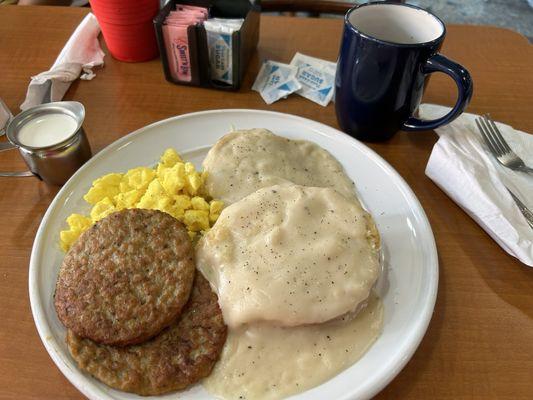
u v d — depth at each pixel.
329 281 0.28
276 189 0.32
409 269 0.31
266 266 0.28
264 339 0.28
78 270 0.28
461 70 0.34
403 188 0.35
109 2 0.42
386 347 0.27
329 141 0.39
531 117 0.43
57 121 0.37
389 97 0.37
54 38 0.51
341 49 0.37
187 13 0.44
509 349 0.28
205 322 0.28
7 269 0.31
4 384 0.26
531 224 0.32
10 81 0.45
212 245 0.30
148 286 0.27
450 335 0.29
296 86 0.45
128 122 0.42
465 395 0.26
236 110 0.41
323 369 0.26
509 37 0.52
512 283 0.31
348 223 0.30
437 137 0.42
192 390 0.26
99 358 0.26
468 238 0.34
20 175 0.36
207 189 0.35
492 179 0.34
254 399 0.25
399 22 0.39
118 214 0.30
